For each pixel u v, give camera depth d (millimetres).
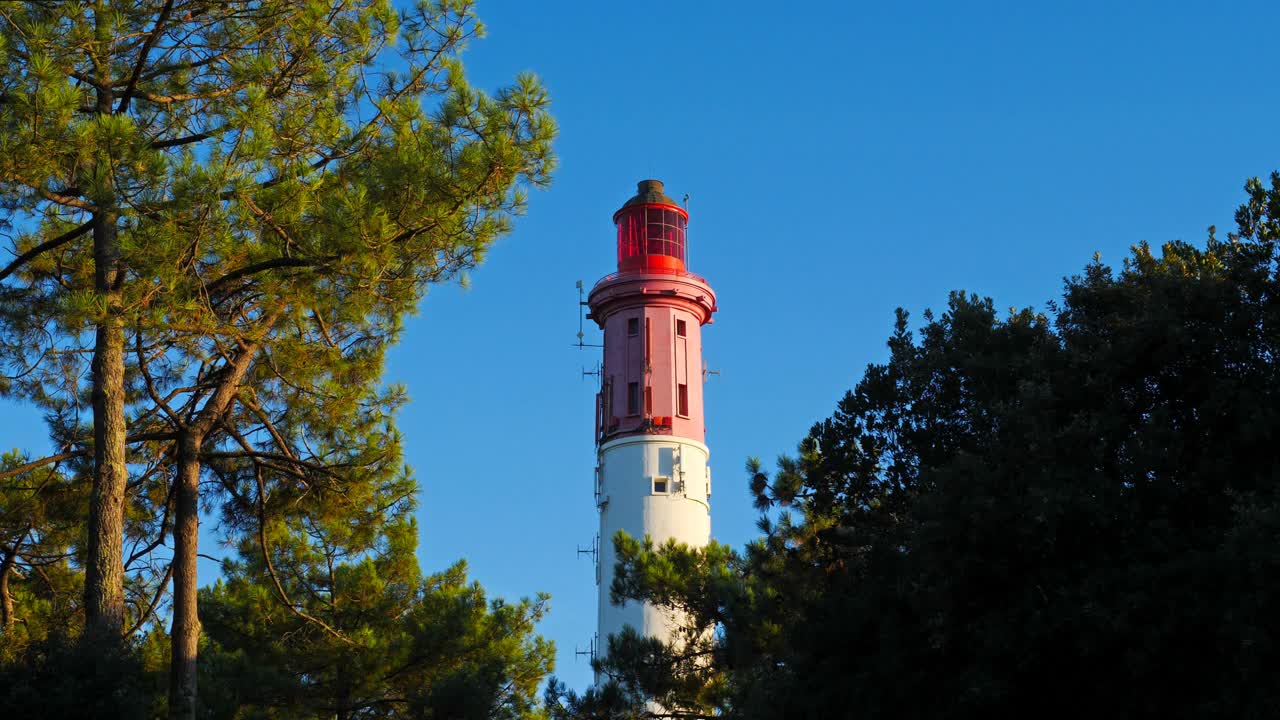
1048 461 16828
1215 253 19344
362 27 17844
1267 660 13883
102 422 16938
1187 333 17359
